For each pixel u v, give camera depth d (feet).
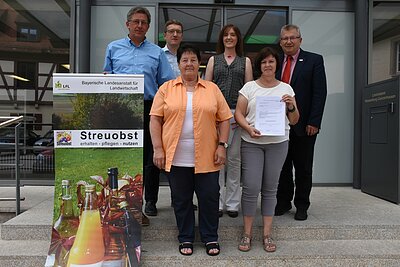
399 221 11.75
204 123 9.50
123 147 9.59
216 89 9.98
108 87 9.56
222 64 11.45
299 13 17.85
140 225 9.54
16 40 17.76
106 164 9.55
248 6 17.75
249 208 10.27
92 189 9.51
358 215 12.45
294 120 10.18
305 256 10.02
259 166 10.16
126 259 9.35
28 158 17.26
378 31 17.87
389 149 14.60
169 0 17.35
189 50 9.71
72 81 9.53
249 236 10.43
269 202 10.34
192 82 9.89
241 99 10.28
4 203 13.80
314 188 17.48
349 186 17.93
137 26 10.84
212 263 9.81
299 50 12.02
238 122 10.14
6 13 17.79
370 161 15.97
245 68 11.42
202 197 9.80
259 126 9.86
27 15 17.70
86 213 9.46
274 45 18.02
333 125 17.94
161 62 11.44
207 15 17.80
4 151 16.78
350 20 17.99
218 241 11.02
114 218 9.48
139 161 9.62
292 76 11.77
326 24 17.94
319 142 17.93
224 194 12.64
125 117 9.59
